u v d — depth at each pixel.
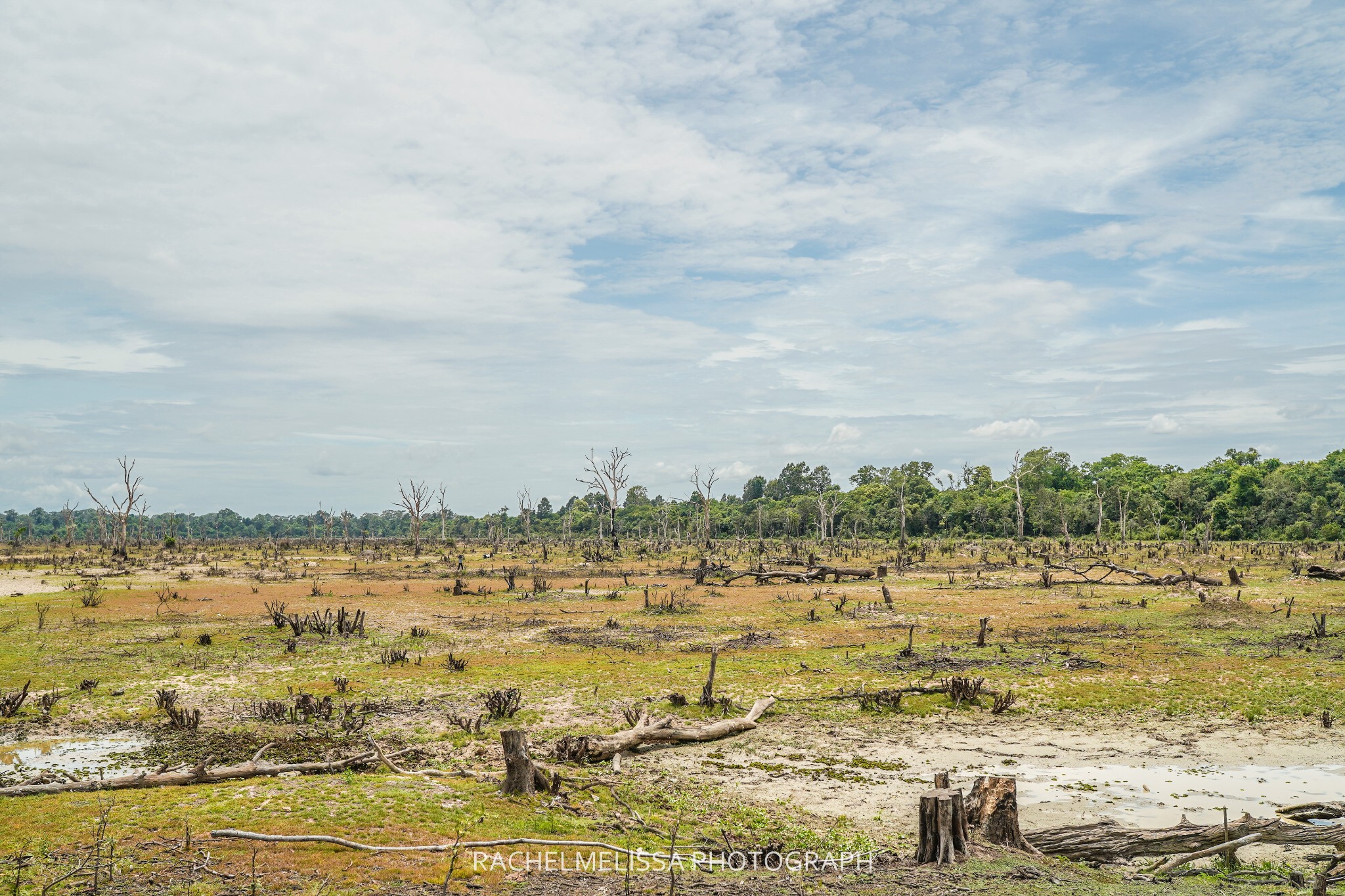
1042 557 74.81
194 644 30.91
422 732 18.66
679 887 9.92
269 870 9.80
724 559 85.38
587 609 42.81
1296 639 28.30
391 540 156.50
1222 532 108.62
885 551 94.56
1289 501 105.31
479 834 11.55
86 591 48.84
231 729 18.75
